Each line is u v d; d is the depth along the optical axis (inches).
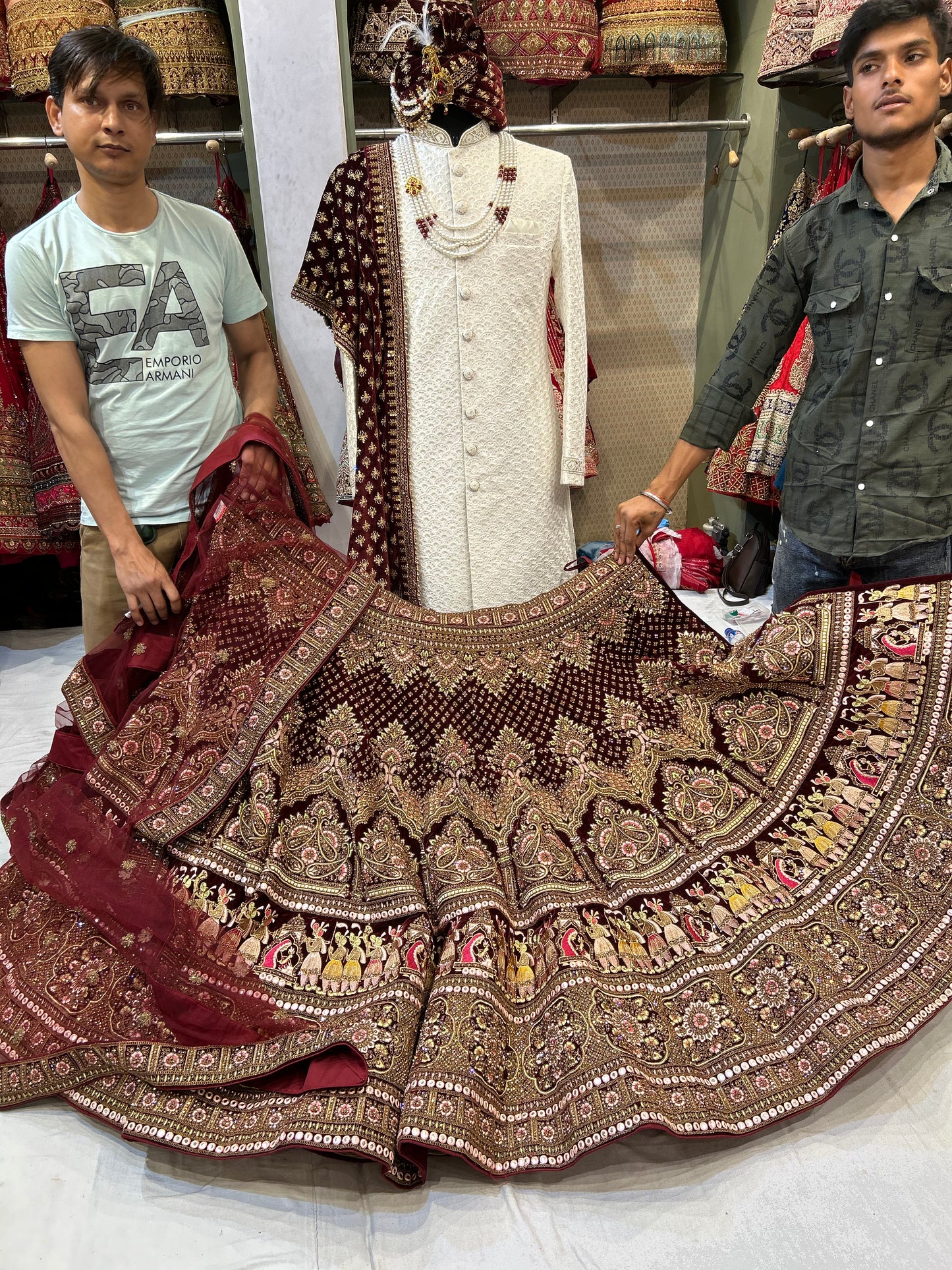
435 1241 53.9
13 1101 62.1
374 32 122.2
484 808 76.7
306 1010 65.2
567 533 101.0
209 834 75.2
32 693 127.6
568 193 91.2
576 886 71.3
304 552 83.3
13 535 130.3
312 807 76.0
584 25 128.4
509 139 89.1
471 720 79.8
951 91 68.7
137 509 89.1
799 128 125.5
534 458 95.3
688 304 161.6
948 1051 64.6
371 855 73.2
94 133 76.5
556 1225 54.3
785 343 82.4
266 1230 55.2
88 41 74.4
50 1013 65.9
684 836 74.4
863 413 75.4
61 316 82.5
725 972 65.9
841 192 74.6
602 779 77.7
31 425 129.6
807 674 77.0
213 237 89.4
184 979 65.6
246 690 79.8
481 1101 57.9
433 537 96.2
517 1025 64.1
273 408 96.9
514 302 90.7
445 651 81.5
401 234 89.2
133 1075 61.4
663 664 81.7
